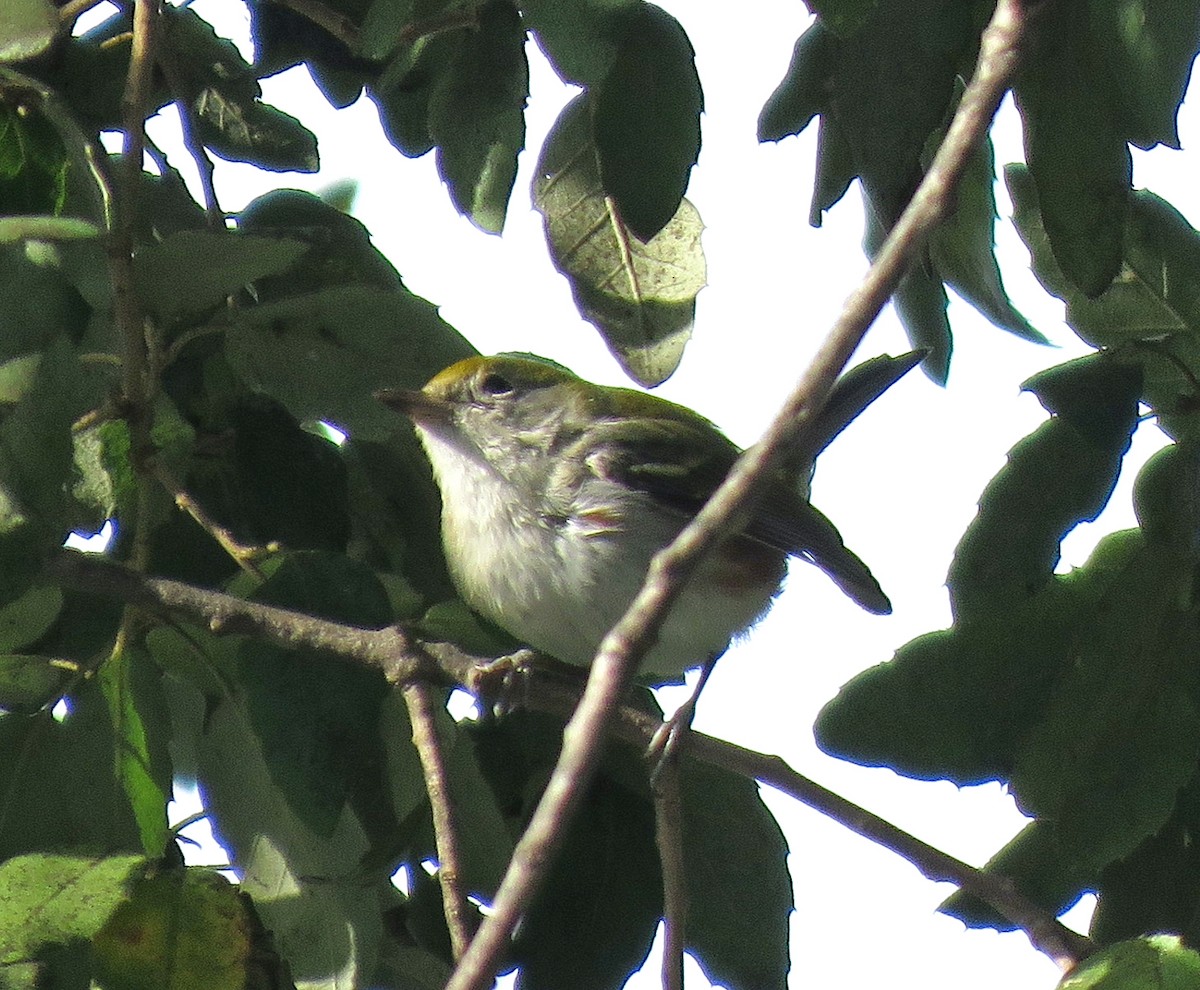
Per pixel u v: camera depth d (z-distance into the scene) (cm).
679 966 734
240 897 763
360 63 984
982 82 530
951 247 834
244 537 881
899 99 699
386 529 948
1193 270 823
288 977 778
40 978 671
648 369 829
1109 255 698
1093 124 690
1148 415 789
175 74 904
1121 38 679
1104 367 766
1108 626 761
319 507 895
